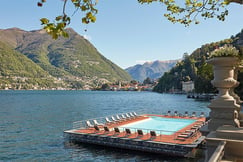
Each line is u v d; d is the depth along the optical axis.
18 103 86.50
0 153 19.41
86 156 17.80
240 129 5.96
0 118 43.31
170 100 104.06
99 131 22.00
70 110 60.34
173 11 8.38
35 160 17.52
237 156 5.38
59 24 2.90
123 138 18.86
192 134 19.12
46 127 32.97
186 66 189.38
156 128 24.36
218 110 6.99
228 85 6.89
